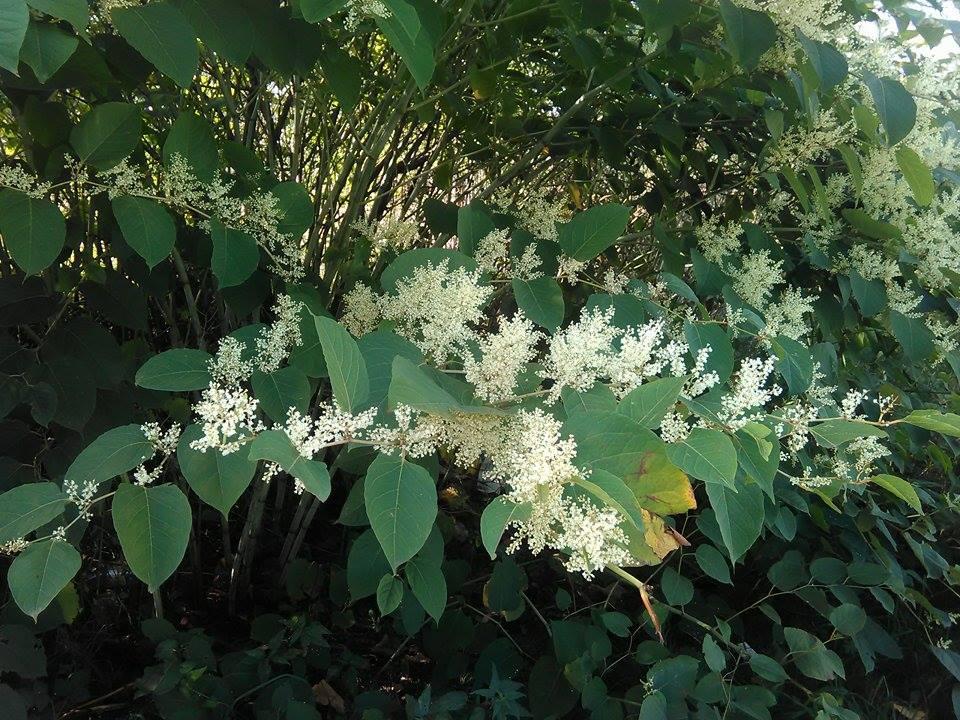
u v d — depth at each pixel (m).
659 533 0.90
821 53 1.12
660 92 1.47
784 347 1.12
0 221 0.93
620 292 1.18
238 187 1.18
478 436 0.83
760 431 0.81
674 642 1.55
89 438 1.21
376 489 0.74
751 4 1.20
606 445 0.73
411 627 1.30
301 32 1.05
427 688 1.20
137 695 1.27
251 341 0.95
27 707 1.18
